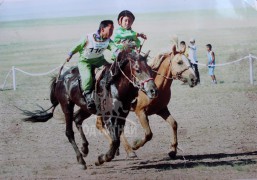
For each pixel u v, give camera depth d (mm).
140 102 8055
